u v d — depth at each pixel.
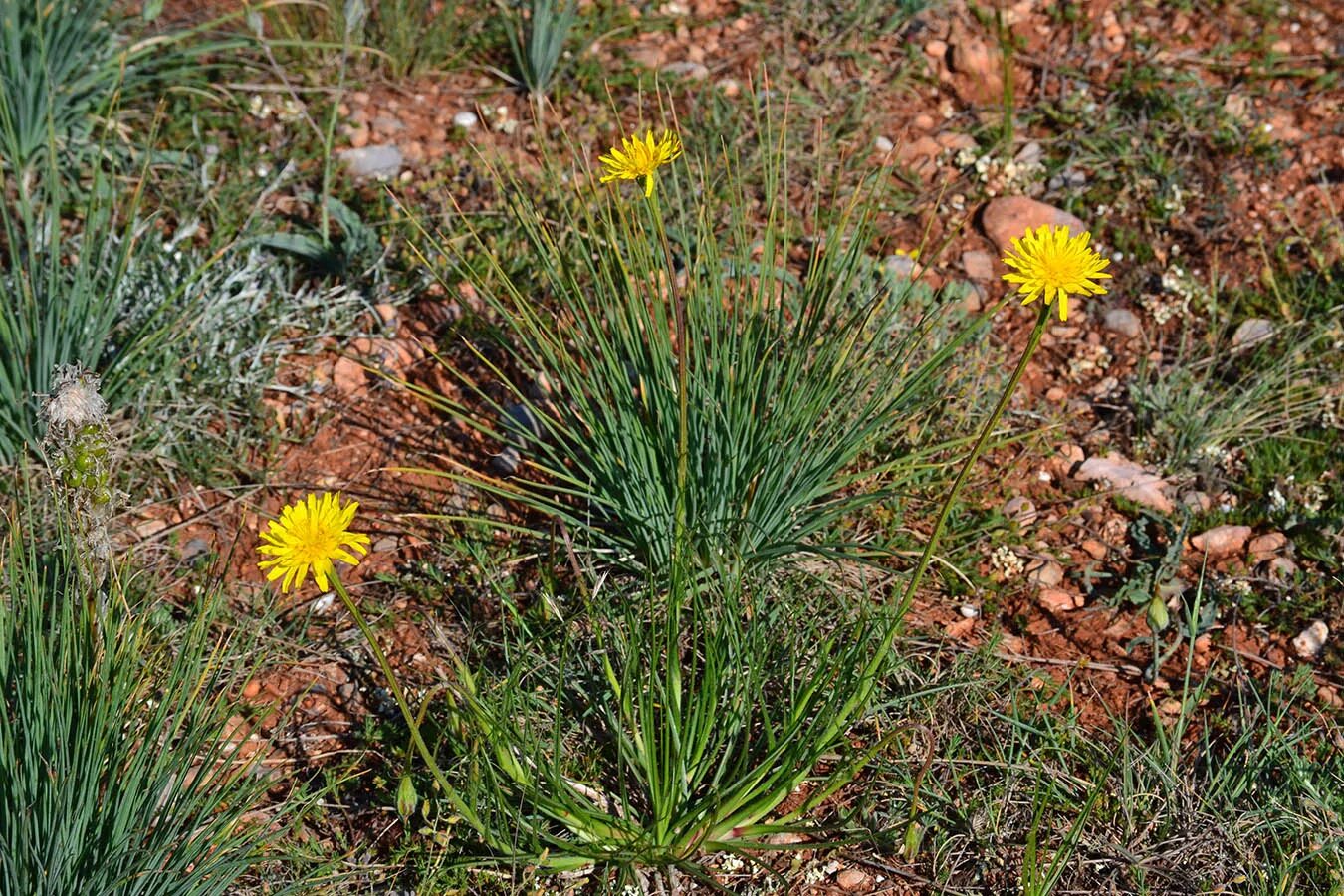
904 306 0.95
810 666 0.79
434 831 0.74
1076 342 0.98
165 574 0.84
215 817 0.74
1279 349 0.95
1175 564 0.85
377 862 0.75
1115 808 0.76
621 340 0.85
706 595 0.82
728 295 0.94
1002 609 0.85
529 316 0.84
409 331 0.97
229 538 0.87
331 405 0.93
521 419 0.92
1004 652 0.83
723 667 0.77
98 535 0.75
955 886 0.74
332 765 0.78
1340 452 0.90
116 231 0.99
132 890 0.69
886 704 0.78
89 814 0.69
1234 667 0.82
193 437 0.90
